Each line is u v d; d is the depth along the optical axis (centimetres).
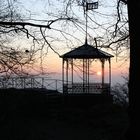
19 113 2350
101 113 2920
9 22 1625
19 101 2398
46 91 3316
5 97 2139
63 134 2350
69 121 2789
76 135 2352
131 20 1251
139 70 1249
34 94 2841
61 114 2923
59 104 3216
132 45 1255
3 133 1920
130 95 1270
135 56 1250
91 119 2817
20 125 2097
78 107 3341
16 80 2523
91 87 3416
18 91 2509
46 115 2842
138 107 1255
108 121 2595
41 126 2477
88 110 3053
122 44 1742
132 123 1262
